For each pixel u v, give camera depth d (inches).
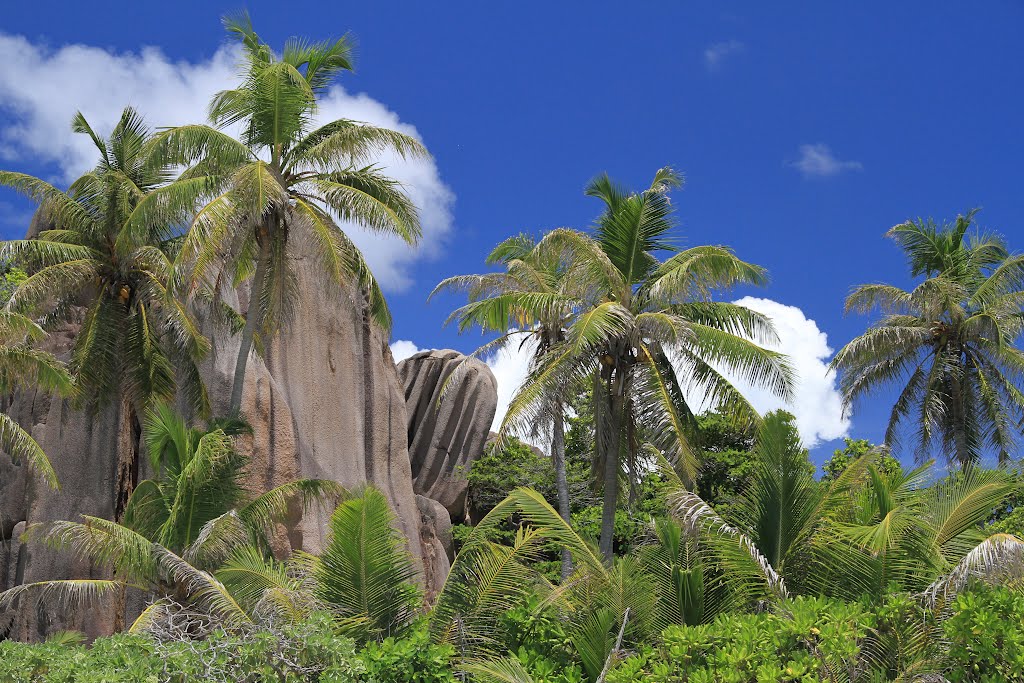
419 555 1352.1
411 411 1630.2
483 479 1531.7
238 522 779.4
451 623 645.3
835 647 532.4
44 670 565.0
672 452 883.4
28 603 1074.7
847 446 1413.6
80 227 1085.8
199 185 1038.4
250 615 663.1
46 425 1167.6
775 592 617.3
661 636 609.0
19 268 1263.5
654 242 978.1
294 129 1062.4
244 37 1152.2
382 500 663.1
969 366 1360.7
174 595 759.1
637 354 949.8
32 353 914.7
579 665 629.9
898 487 680.4
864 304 1392.7
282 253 1063.6
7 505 1147.9
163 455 927.7
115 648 568.4
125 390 1072.2
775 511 672.4
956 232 1443.2
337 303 1336.1
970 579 560.7
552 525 659.4
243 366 1032.8
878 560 628.7
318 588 666.2
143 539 735.7
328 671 566.6
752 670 535.2
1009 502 1141.7
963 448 1310.3
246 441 1175.0
